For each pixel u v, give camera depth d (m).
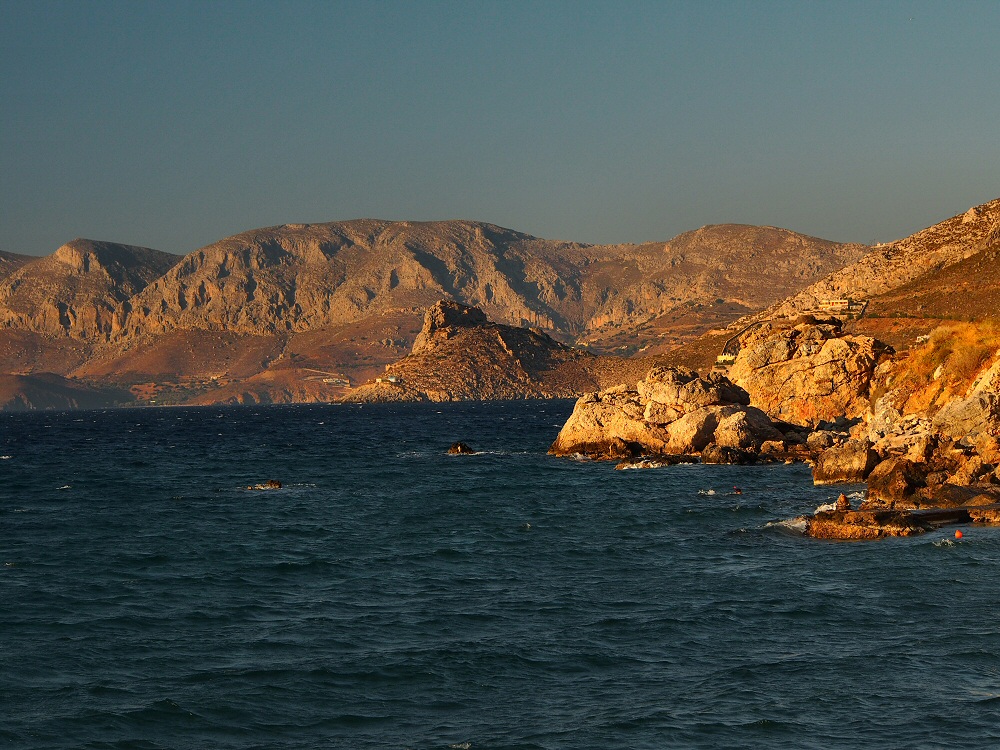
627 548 46.91
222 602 38.25
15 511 67.94
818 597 35.59
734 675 27.92
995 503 49.44
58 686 28.44
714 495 63.44
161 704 26.92
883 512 46.78
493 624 34.00
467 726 25.03
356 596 38.84
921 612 33.25
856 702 25.52
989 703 25.11
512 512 60.81
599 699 26.53
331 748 24.00
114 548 50.97
